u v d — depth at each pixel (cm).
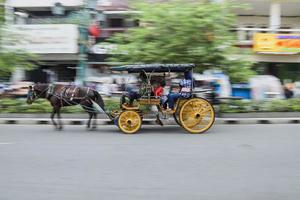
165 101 1495
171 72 1538
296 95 2461
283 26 2834
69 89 1577
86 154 1073
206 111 1492
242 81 1967
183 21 1772
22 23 2569
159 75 1522
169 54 1809
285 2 2531
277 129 1578
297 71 2627
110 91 2189
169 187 764
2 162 978
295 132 1488
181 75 1630
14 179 821
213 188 757
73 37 2462
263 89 2384
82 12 2428
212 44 1831
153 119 1756
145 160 998
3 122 1834
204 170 897
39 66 2597
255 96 2377
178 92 1501
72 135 1428
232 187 763
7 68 2028
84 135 1429
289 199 693
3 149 1148
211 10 1800
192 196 709
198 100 1488
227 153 1085
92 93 1569
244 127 1648
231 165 945
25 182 800
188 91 1502
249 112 1892
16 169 908
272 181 805
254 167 925
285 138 1345
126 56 1877
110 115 1523
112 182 799
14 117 1900
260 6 2605
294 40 2495
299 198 698
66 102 1575
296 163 968
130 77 1766
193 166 934
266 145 1208
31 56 2108
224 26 1870
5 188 757
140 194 720
